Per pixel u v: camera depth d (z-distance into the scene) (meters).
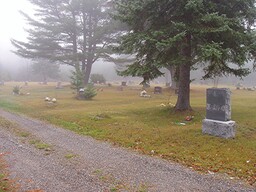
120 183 7.11
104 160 9.12
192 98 28.12
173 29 14.26
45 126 15.16
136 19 15.79
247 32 15.07
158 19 15.64
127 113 18.50
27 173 7.74
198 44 14.98
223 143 10.91
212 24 14.06
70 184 6.98
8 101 26.38
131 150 10.53
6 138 12.05
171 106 19.53
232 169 8.41
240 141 11.13
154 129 13.60
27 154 9.66
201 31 13.62
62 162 8.80
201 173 8.03
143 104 23.64
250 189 6.88
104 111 19.16
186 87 17.08
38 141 11.62
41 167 8.28
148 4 14.61
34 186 6.80
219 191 6.74
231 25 14.23
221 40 14.86
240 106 20.27
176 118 16.05
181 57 14.70
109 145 11.24
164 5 14.95
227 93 11.62
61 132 13.66
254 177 7.73
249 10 15.09
